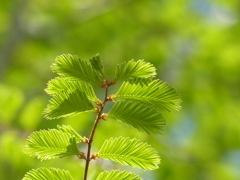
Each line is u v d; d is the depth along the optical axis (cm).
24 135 405
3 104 404
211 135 723
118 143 140
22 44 815
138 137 448
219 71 756
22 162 396
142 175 366
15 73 855
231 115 739
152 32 873
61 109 141
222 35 815
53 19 844
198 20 894
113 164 353
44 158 142
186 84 766
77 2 871
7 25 798
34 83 841
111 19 891
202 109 757
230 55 764
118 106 142
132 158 141
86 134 423
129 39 879
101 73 142
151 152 140
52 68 140
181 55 826
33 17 827
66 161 376
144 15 875
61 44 888
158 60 841
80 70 141
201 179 565
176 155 547
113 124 418
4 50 755
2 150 400
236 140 713
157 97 143
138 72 142
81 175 358
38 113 417
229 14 869
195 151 601
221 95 745
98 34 887
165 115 659
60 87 144
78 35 885
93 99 145
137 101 145
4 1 800
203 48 803
